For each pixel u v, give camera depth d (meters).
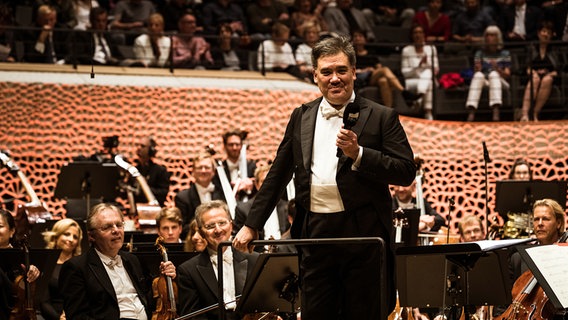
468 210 23.80
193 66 25.84
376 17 30.59
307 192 8.84
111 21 27.12
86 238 17.27
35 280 13.27
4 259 13.15
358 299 8.81
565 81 26.50
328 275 8.90
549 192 18.36
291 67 26.36
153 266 13.74
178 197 19.22
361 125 8.82
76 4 26.16
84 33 25.27
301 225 9.11
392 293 8.92
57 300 15.02
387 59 27.33
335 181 8.75
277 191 9.24
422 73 26.55
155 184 21.16
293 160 9.25
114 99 23.53
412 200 20.12
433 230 19.61
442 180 24.19
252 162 21.02
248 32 28.28
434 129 24.64
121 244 13.31
